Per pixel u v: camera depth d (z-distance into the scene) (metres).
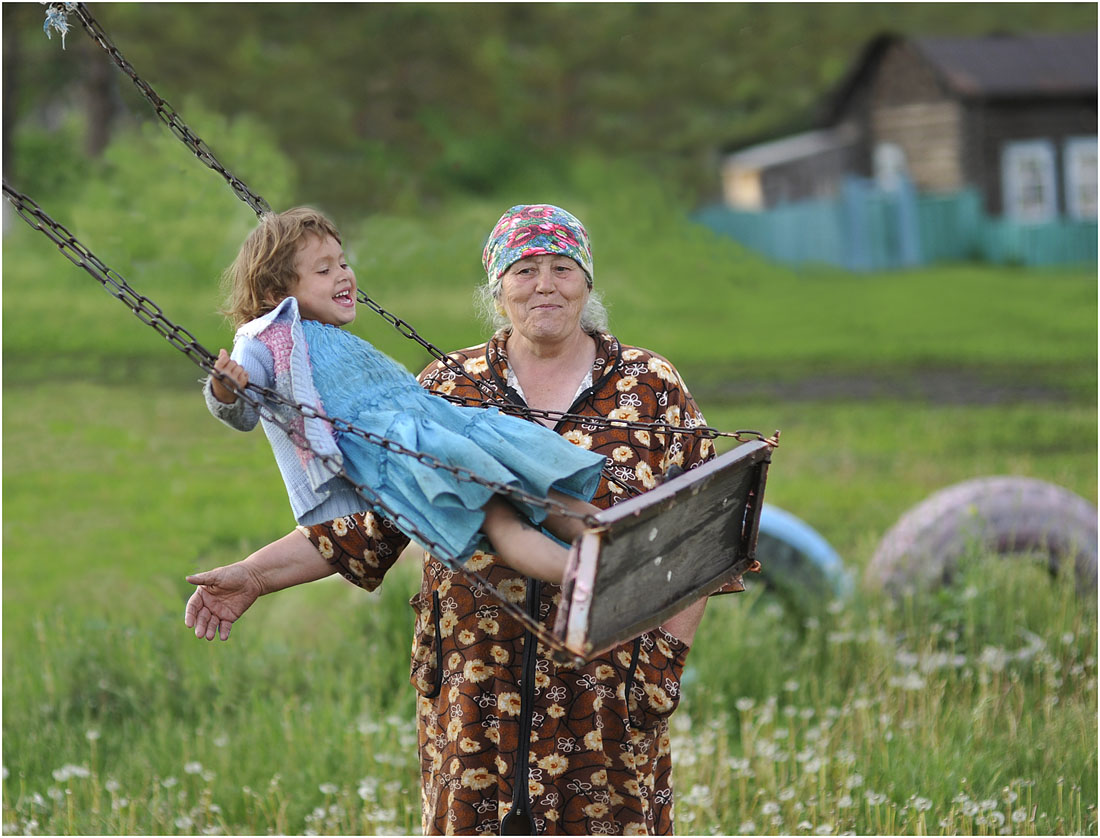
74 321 20.16
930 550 7.58
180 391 16.30
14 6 28.19
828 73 45.72
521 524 3.55
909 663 6.70
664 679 3.99
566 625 3.16
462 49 37.97
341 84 34.84
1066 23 48.69
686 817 5.29
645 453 4.04
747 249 35.00
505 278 4.05
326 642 7.32
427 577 4.08
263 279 3.80
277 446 3.76
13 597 8.67
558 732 3.85
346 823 5.48
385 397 3.71
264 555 4.11
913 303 26.38
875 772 5.66
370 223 29.81
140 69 30.64
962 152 34.53
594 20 41.28
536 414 4.02
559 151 39.56
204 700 6.82
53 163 26.02
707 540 3.67
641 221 34.84
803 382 18.45
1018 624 7.13
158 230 17.98
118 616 8.00
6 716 6.55
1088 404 16.20
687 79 42.69
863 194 33.16
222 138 27.47
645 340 22.31
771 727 6.23
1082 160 34.12
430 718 4.05
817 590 7.61
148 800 5.70
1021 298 26.45
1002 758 5.83
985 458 13.16
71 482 11.87
